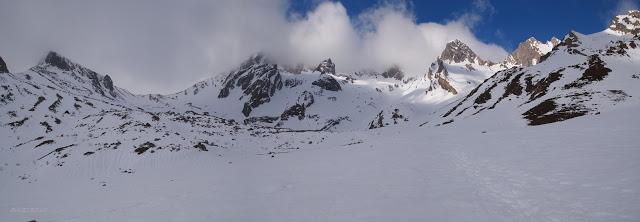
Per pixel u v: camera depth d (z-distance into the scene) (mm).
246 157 53938
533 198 16828
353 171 29516
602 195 15484
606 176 17719
